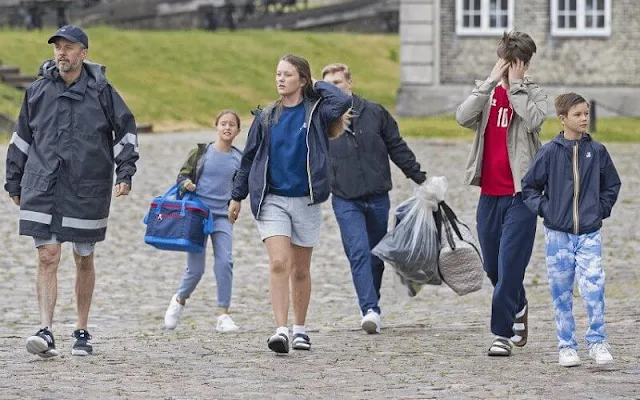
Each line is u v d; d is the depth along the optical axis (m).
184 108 119.38
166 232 36.94
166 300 44.44
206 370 28.64
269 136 31.08
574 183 28.27
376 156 36.19
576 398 24.20
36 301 43.41
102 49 133.12
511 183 30.08
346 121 31.41
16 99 106.81
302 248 31.88
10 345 33.75
